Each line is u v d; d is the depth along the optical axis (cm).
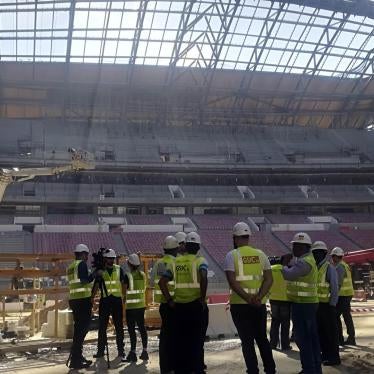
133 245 4362
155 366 973
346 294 1221
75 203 4897
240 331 702
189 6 4697
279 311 1176
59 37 4794
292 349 1177
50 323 1384
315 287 803
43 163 4891
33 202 4778
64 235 4391
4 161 4781
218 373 895
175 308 736
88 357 1105
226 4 4738
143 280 1080
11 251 4097
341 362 992
